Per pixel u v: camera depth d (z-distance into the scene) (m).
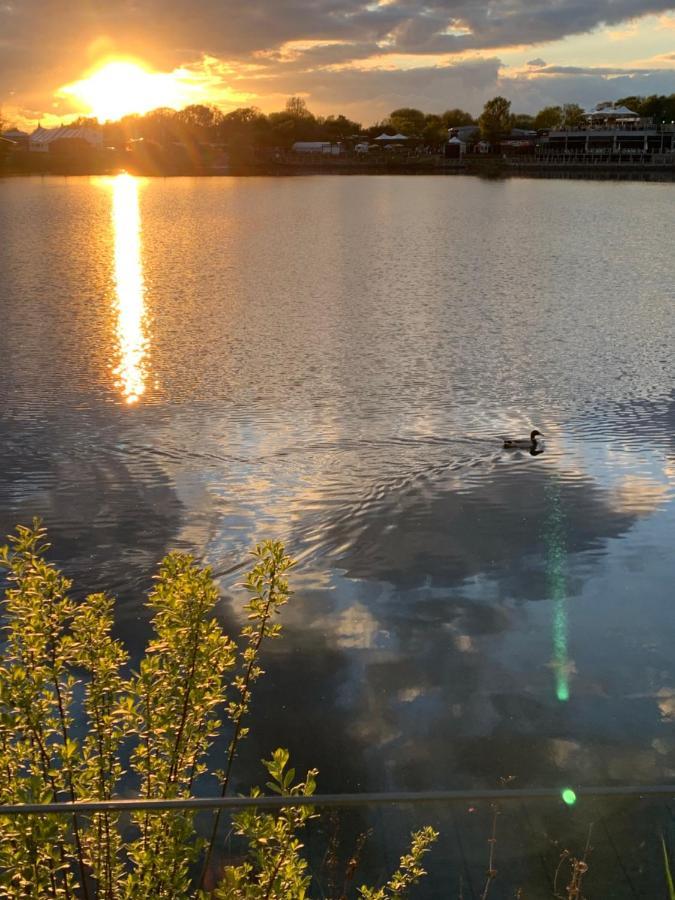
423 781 11.94
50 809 4.23
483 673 14.46
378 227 107.44
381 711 13.41
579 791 4.37
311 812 5.91
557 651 15.19
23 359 37.66
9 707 6.47
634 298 55.31
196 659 6.83
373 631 15.80
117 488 23.20
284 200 160.25
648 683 14.22
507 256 78.38
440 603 16.88
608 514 21.31
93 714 6.88
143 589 17.50
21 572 7.05
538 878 8.62
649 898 8.07
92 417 29.61
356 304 53.72
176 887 6.11
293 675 14.34
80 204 147.38
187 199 163.50
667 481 23.62
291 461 25.55
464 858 8.95
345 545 19.56
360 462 25.44
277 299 55.38
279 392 33.34
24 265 70.94
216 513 21.53
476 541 19.78
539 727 13.06
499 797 4.33
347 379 35.38
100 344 40.97
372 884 8.78
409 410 31.11
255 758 12.30
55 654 6.82
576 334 44.25
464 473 24.52
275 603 7.48
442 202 151.75
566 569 18.39
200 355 39.12
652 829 8.30
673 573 18.16
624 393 33.25
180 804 4.33
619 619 16.27
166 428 28.53
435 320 48.31
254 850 6.75
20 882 5.68
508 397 32.81
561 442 27.38
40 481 23.64
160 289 59.09
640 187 193.50
